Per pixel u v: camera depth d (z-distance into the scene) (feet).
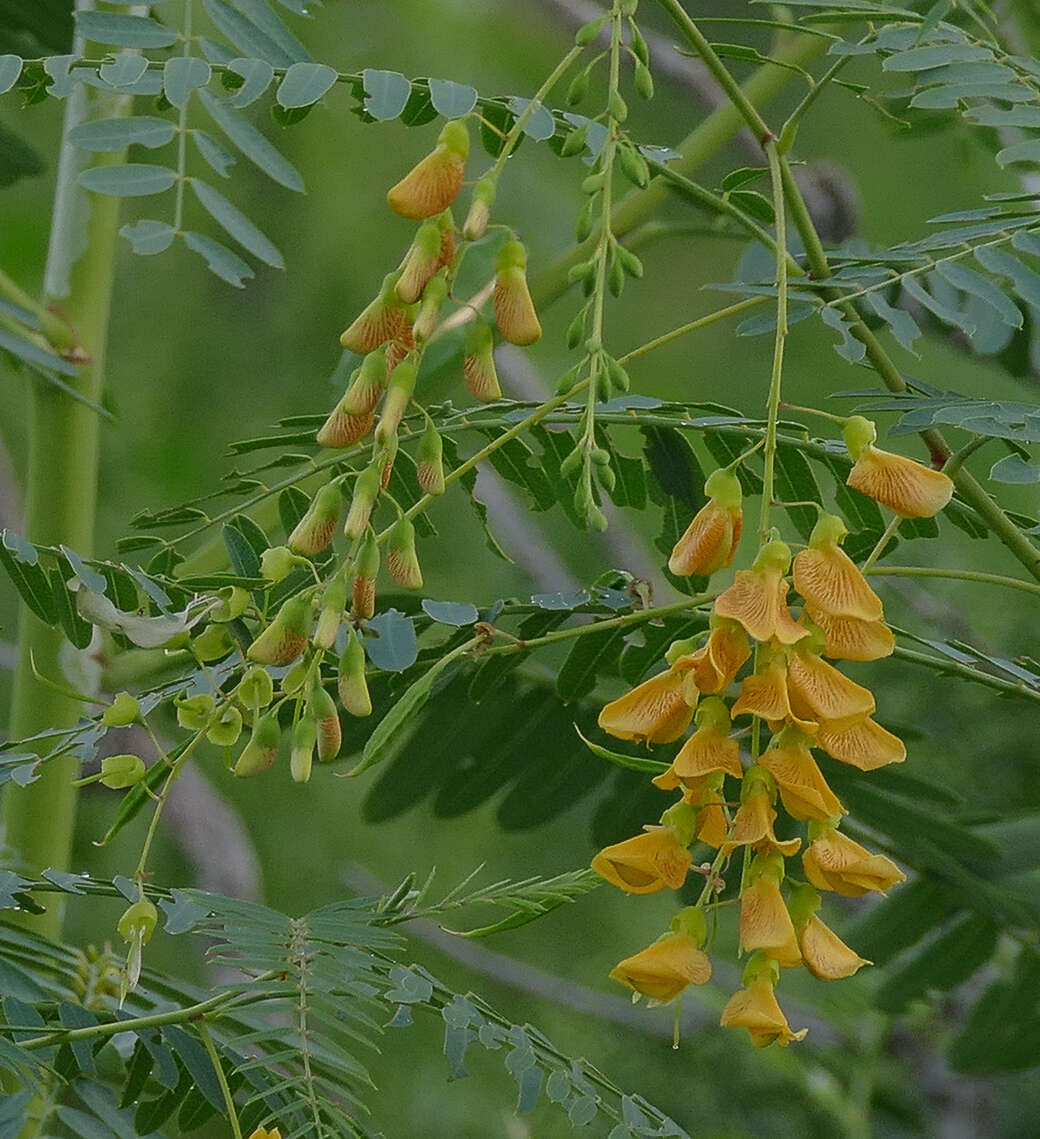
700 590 4.64
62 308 4.90
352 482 4.58
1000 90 4.42
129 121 4.29
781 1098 7.13
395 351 4.17
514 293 4.17
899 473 4.15
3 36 5.79
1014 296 4.85
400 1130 7.93
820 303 4.39
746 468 4.63
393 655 4.42
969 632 6.58
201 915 4.24
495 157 4.43
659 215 7.50
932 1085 6.88
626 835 4.87
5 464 7.61
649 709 4.13
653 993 4.13
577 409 4.58
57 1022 4.39
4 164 5.82
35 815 4.78
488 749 4.83
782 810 4.77
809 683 4.11
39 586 4.48
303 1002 4.23
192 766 7.95
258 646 4.17
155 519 4.57
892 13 4.44
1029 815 4.95
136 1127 4.42
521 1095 4.27
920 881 4.91
